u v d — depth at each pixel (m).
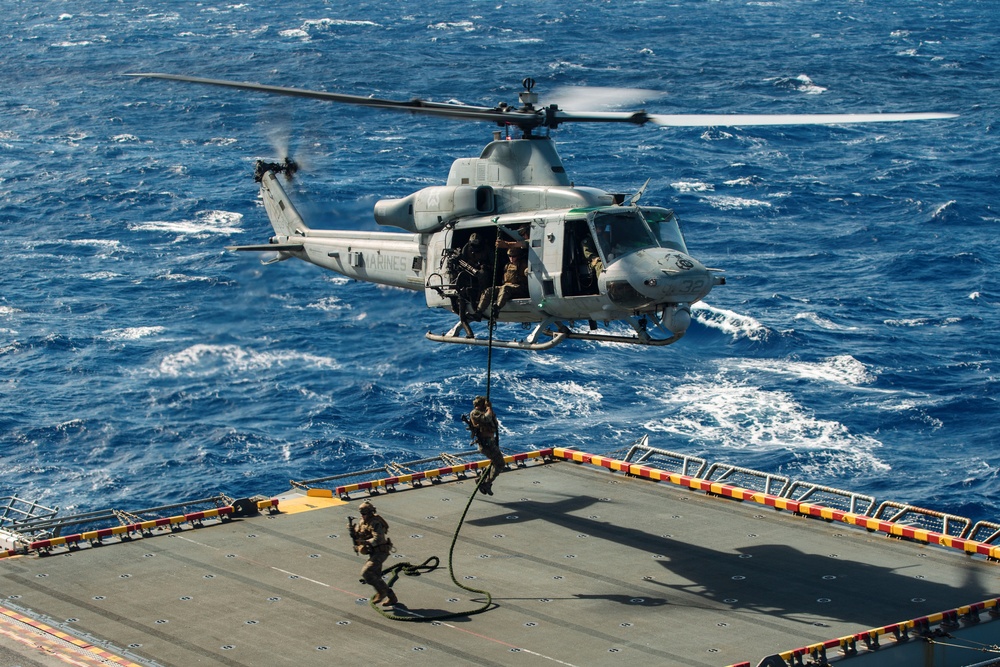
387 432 47.25
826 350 56.00
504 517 23.53
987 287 67.12
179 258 74.00
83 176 97.06
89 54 173.12
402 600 19.23
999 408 48.38
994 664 17.47
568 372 53.44
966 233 80.19
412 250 24.11
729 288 67.00
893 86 149.75
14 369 53.88
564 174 22.08
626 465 26.34
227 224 82.81
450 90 142.00
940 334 58.69
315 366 54.97
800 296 65.25
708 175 99.50
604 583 20.02
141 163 103.31
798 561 21.09
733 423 47.59
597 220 20.50
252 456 44.62
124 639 17.70
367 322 61.47
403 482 25.78
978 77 157.62
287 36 191.38
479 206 22.03
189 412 49.22
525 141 22.09
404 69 156.88
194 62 164.50
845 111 131.75
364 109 130.62
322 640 17.67
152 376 53.50
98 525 37.72
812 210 87.44
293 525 23.12
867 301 64.12
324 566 20.88
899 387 51.19
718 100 138.50
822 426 46.88
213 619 18.48
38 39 189.75
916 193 91.94
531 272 21.25
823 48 185.50
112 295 66.19
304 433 46.88
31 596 19.47
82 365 54.56
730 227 82.69
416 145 113.88
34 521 22.61
